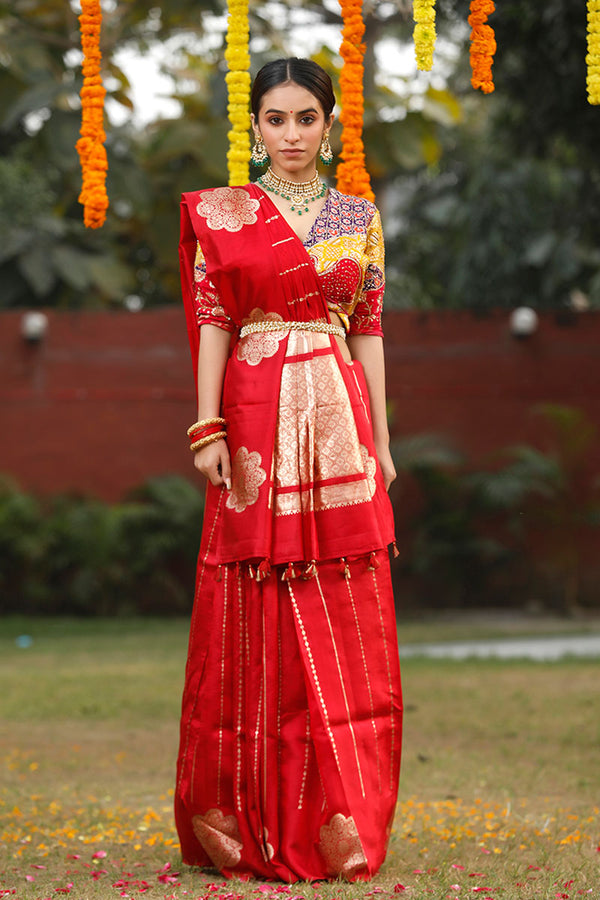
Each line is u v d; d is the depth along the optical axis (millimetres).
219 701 4277
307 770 4145
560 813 5551
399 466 19266
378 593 4305
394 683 4312
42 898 3926
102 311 22406
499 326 20016
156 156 19578
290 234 4246
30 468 20156
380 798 4215
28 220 22594
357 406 4344
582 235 23562
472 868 4398
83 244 23469
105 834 5117
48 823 5406
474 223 25766
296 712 4180
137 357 20188
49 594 19375
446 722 8602
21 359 20219
